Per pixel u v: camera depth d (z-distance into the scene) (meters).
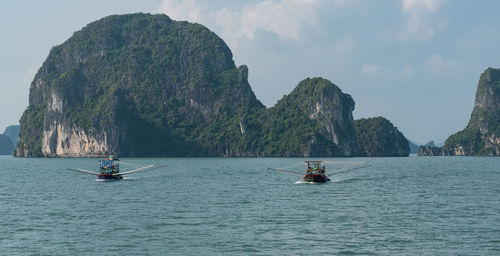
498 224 48.50
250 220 50.97
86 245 40.19
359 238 42.34
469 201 66.25
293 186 88.75
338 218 52.16
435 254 37.09
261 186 89.12
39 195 75.88
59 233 44.72
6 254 37.72
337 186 88.44
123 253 37.69
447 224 48.53
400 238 42.25
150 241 41.44
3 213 56.69
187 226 47.69
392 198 69.50
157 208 59.78
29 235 44.06
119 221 50.56
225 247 39.38
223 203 64.25
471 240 41.44
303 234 43.97
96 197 71.81
